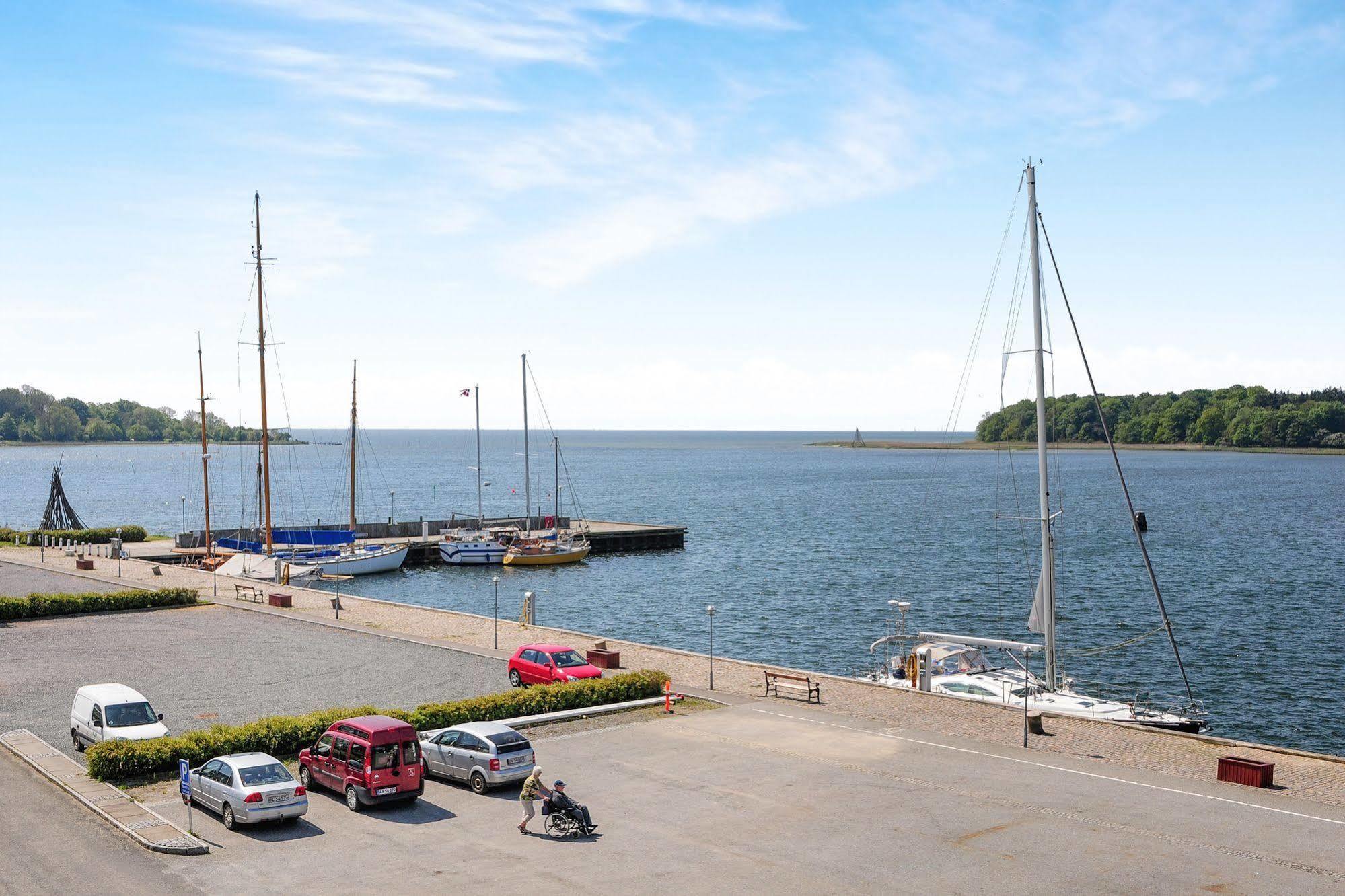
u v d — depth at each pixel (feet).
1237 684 176.65
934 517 501.56
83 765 103.65
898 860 78.23
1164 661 194.49
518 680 143.33
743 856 79.15
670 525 437.17
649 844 81.87
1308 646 205.05
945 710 128.16
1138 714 127.03
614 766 103.86
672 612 255.50
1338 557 334.44
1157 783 98.07
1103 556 341.62
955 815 88.84
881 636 220.84
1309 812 89.56
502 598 280.10
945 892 72.28
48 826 85.51
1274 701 166.30
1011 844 81.66
